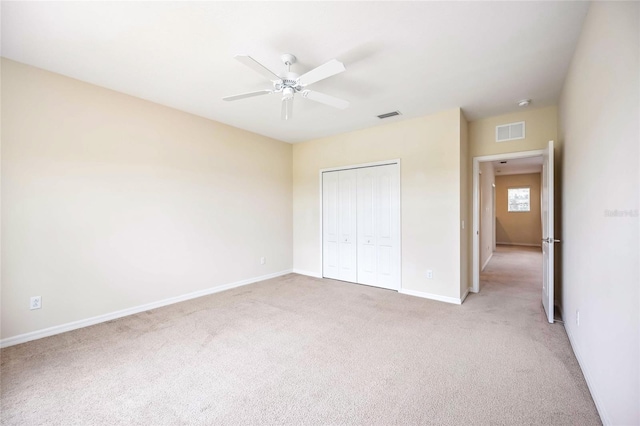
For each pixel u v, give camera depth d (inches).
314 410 67.4
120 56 96.4
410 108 143.6
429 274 153.2
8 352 94.0
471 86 119.3
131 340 103.1
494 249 338.0
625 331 52.2
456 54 95.1
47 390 74.5
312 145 205.3
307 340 103.4
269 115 153.7
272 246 199.6
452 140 145.3
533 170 343.3
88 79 113.3
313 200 205.0
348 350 96.0
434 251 151.4
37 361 88.6
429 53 94.5
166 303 140.8
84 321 114.9
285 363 88.0
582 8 73.6
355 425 62.6
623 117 53.2
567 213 109.3
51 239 107.2
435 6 72.6
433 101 134.9
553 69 105.1
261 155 191.8
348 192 187.5
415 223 158.1
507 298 152.9
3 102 97.3
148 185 134.3
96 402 70.0
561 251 126.1
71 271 111.8
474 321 120.0
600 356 65.7
